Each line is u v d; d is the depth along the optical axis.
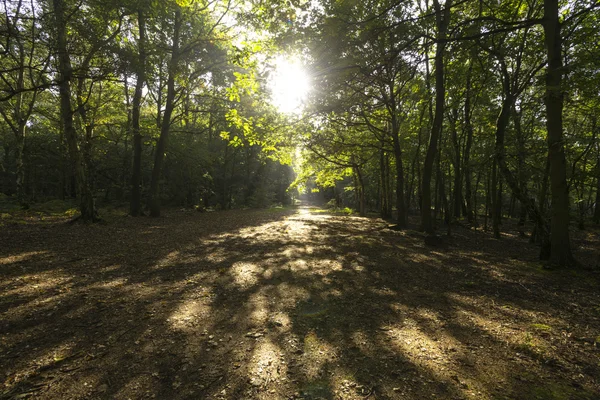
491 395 2.85
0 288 5.70
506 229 18.69
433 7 11.95
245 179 44.09
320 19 7.61
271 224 17.53
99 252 8.91
